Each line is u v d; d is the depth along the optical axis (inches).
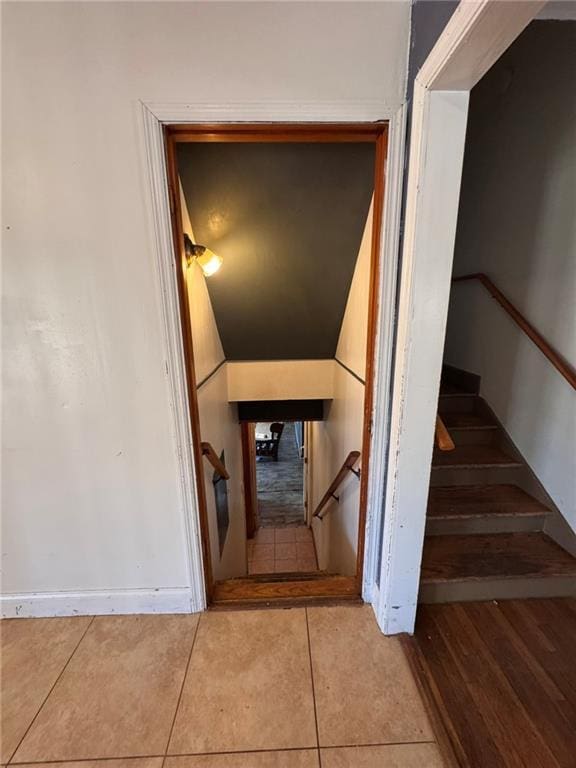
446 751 47.7
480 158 98.8
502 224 89.7
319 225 74.3
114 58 45.6
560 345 72.5
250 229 74.8
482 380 99.4
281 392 123.5
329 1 44.7
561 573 68.7
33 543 65.3
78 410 59.0
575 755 47.3
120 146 48.5
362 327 80.1
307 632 64.9
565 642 62.4
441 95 42.1
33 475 62.0
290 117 48.1
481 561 71.7
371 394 61.9
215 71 46.3
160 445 60.7
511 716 51.6
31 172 49.3
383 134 50.7
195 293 77.1
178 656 61.1
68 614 68.6
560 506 74.9
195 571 67.1
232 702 54.1
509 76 85.0
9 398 58.1
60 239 51.9
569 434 71.9
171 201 51.9
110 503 63.6
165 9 44.2
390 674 57.6
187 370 59.0
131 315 54.9
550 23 71.0
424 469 55.6
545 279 75.9
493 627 65.1
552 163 72.9
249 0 44.3
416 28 44.4
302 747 48.6
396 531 58.4
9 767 47.6
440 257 47.5
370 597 70.0
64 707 54.0
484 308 98.0
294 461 329.4
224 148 61.1
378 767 46.4
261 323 102.3
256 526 210.2
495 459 86.9
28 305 54.3
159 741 49.7
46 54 45.4
